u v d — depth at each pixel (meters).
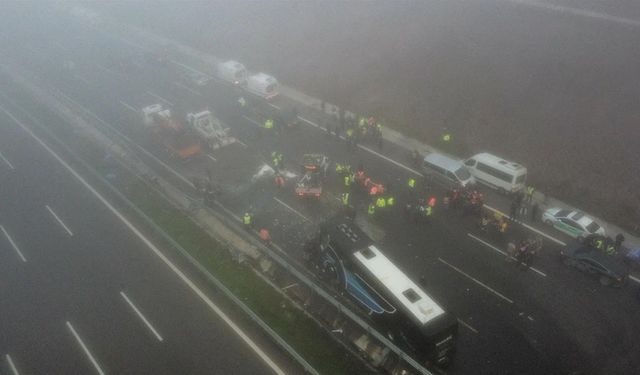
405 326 19.62
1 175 35.81
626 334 21.50
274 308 22.66
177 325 22.17
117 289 24.50
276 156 34.69
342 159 36.69
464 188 30.48
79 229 29.42
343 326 21.88
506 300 23.47
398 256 26.47
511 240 27.53
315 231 28.42
